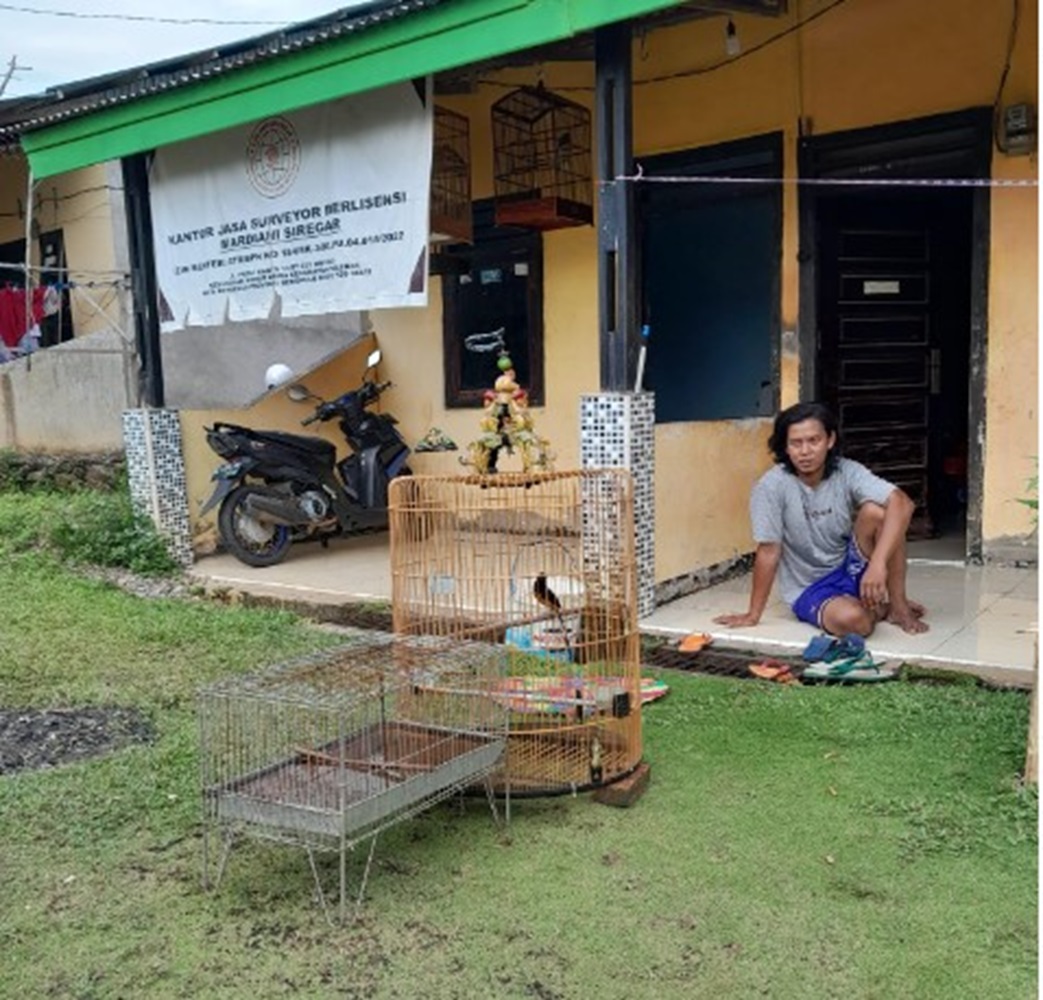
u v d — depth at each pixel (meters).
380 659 3.06
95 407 9.37
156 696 4.13
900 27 5.81
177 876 2.70
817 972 2.19
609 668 3.33
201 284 6.40
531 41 4.56
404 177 5.39
